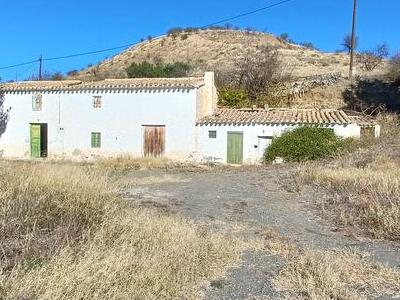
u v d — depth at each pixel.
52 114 28.61
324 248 7.96
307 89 34.91
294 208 11.49
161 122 26.41
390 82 34.69
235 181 16.50
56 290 4.54
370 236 8.84
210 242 7.46
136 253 6.15
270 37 75.56
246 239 8.41
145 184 15.66
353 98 33.66
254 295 5.67
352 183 12.68
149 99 26.58
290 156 23.12
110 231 6.67
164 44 73.62
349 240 8.59
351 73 37.50
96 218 7.19
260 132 24.92
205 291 5.73
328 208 11.13
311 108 30.47
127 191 12.54
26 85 30.30
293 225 9.82
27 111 29.22
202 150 25.80
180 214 10.45
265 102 33.62
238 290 5.82
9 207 6.46
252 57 44.34
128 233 6.75
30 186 7.53
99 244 6.00
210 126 25.69
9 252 5.39
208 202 12.31
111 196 8.53
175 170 21.30
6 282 4.57
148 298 5.02
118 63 70.38
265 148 24.81
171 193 13.67
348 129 23.84
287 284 6.06
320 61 50.41
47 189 7.60
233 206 11.83
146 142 26.73
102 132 27.47
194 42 71.56
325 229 9.45
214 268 6.49
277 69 37.88
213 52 66.31
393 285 6.11
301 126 24.08
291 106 33.47
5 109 29.80
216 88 32.50
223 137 25.47
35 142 29.14
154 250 6.35
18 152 29.45
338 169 15.58
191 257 6.48
